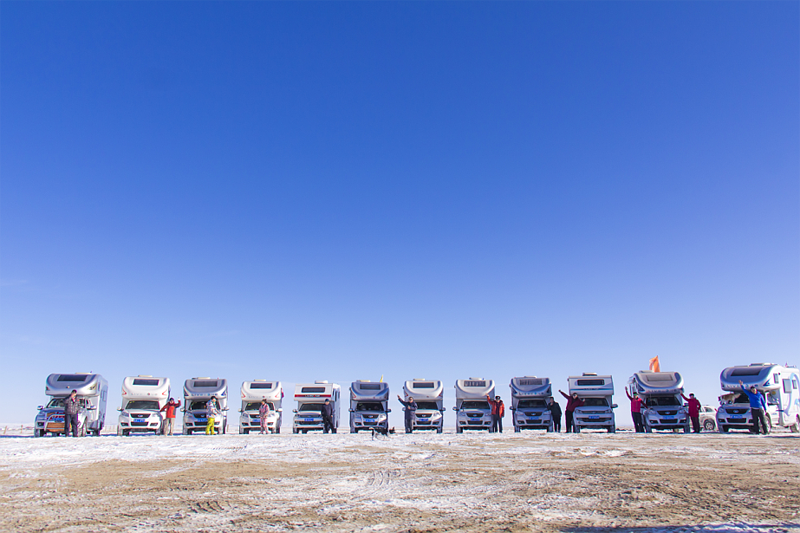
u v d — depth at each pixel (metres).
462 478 9.79
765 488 8.12
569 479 9.36
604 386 27.12
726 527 5.65
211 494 8.16
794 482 8.72
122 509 7.04
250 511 6.89
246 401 30.64
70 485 9.07
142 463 12.25
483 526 5.96
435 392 29.73
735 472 10.02
